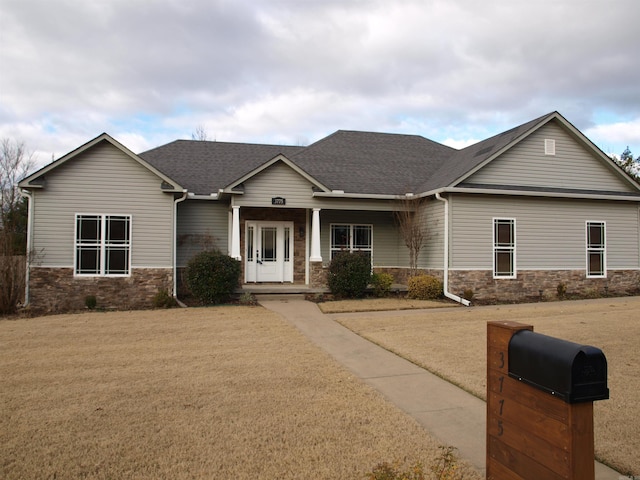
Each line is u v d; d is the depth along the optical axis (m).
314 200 16.09
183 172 17.92
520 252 16.08
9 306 13.05
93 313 13.07
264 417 5.35
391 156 20.22
